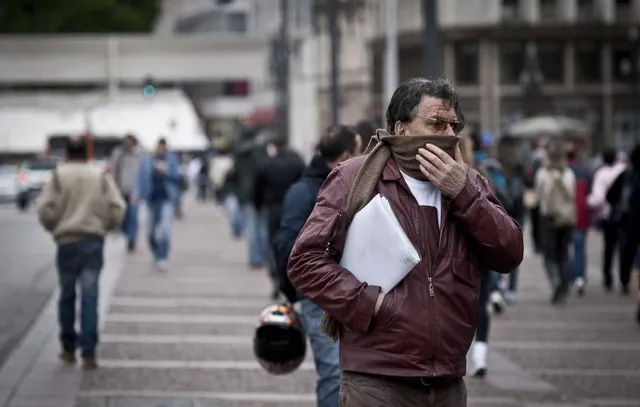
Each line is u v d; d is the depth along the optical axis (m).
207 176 100.12
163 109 117.00
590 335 25.58
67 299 21.39
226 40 143.25
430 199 9.67
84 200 20.78
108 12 162.75
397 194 9.66
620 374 21.22
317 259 9.71
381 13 137.88
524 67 129.12
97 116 116.75
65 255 20.92
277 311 15.02
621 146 130.12
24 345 23.77
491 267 9.90
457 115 9.71
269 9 197.88
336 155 15.42
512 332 26.00
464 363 9.75
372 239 9.55
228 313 28.48
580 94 129.50
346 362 9.77
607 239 33.50
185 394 19.02
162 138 40.00
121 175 45.09
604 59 129.88
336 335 9.99
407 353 9.50
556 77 129.88
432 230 9.62
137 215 45.62
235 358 22.41
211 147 108.44
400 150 9.60
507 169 31.56
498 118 129.12
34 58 144.12
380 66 138.00
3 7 160.12
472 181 9.64
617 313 29.06
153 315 28.08
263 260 39.84
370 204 9.59
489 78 129.00
